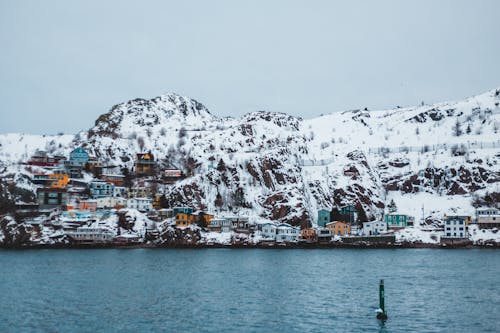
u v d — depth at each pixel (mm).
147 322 95312
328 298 117062
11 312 102250
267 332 89125
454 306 107938
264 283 138125
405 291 125500
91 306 108062
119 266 175125
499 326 92062
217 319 97562
